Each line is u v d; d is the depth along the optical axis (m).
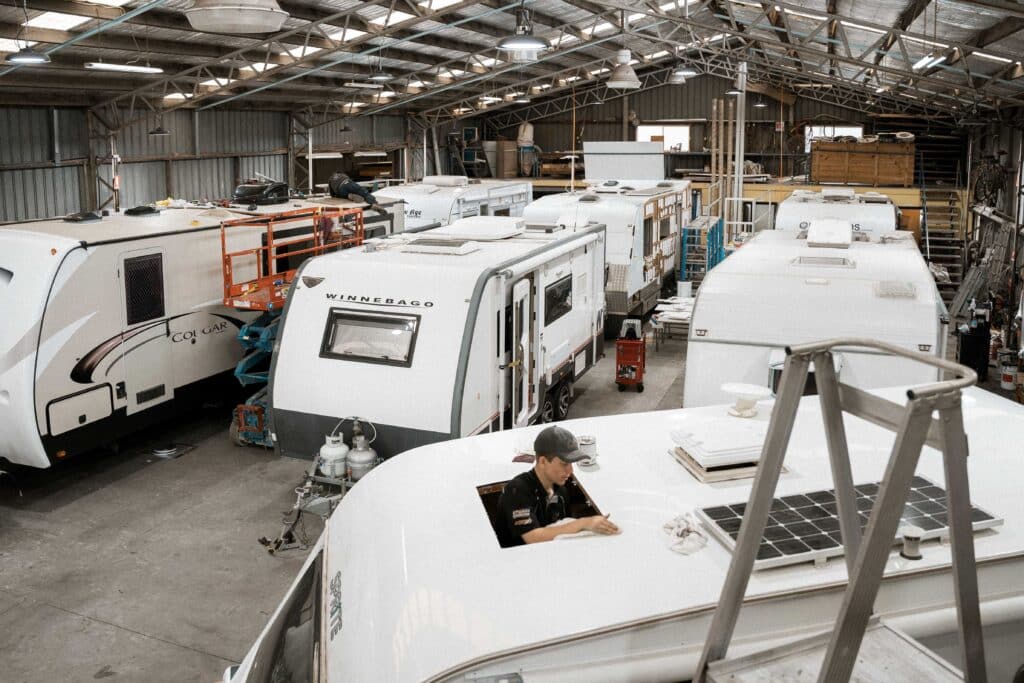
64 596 7.19
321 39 19.52
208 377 11.09
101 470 9.94
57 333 8.80
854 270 8.47
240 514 8.79
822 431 4.10
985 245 22.36
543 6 20.48
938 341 7.38
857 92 31.80
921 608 2.92
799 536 3.01
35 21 14.42
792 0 17.09
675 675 2.68
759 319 7.66
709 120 35.25
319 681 2.96
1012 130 20.50
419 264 8.57
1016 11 9.96
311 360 8.48
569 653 2.64
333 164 29.58
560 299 10.59
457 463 4.04
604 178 22.25
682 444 3.82
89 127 19.62
